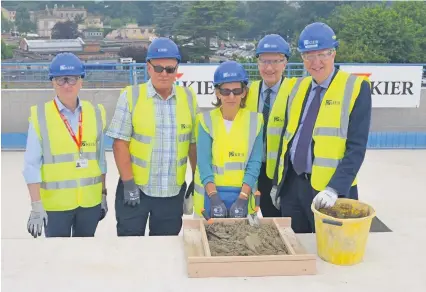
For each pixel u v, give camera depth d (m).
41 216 3.31
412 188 7.55
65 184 3.44
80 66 3.34
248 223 2.98
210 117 3.30
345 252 2.59
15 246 2.81
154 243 2.87
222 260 2.48
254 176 3.24
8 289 2.37
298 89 3.36
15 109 10.48
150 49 3.31
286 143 3.36
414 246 2.89
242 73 3.17
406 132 10.48
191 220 3.00
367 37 28.59
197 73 10.02
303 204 3.33
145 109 3.44
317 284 2.42
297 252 2.65
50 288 2.38
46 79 11.47
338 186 2.85
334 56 3.04
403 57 28.56
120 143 3.46
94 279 2.46
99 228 5.81
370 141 10.38
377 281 2.46
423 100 10.42
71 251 2.76
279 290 2.37
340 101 3.03
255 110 4.00
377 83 10.21
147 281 2.44
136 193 3.50
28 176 3.31
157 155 3.49
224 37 34.31
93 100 10.66
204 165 3.24
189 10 34.38
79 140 3.46
